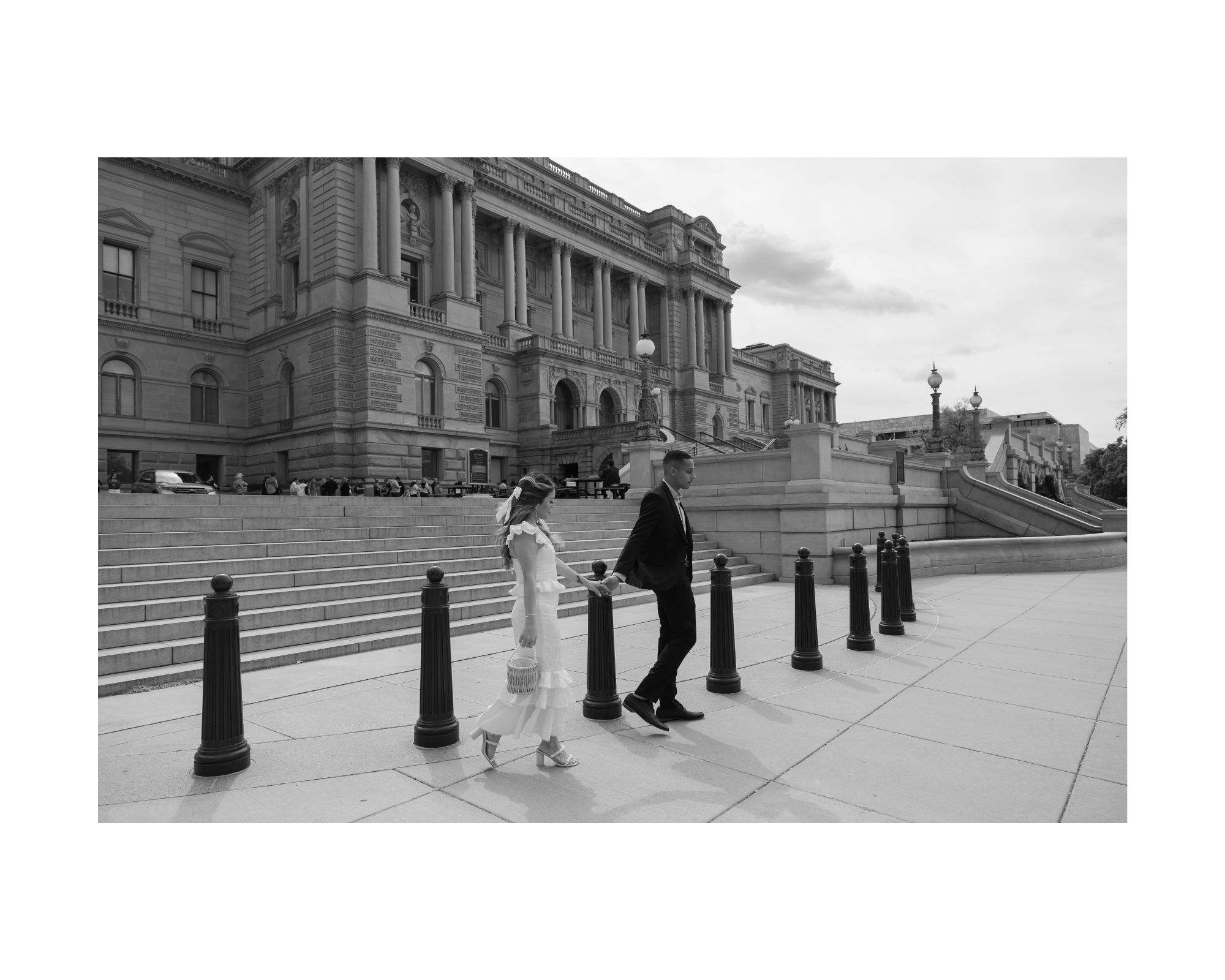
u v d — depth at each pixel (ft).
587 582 18.28
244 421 131.64
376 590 32.32
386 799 13.44
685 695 20.61
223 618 14.66
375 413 115.65
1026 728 17.52
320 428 116.16
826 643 27.91
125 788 13.84
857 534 54.03
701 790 13.88
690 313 200.95
